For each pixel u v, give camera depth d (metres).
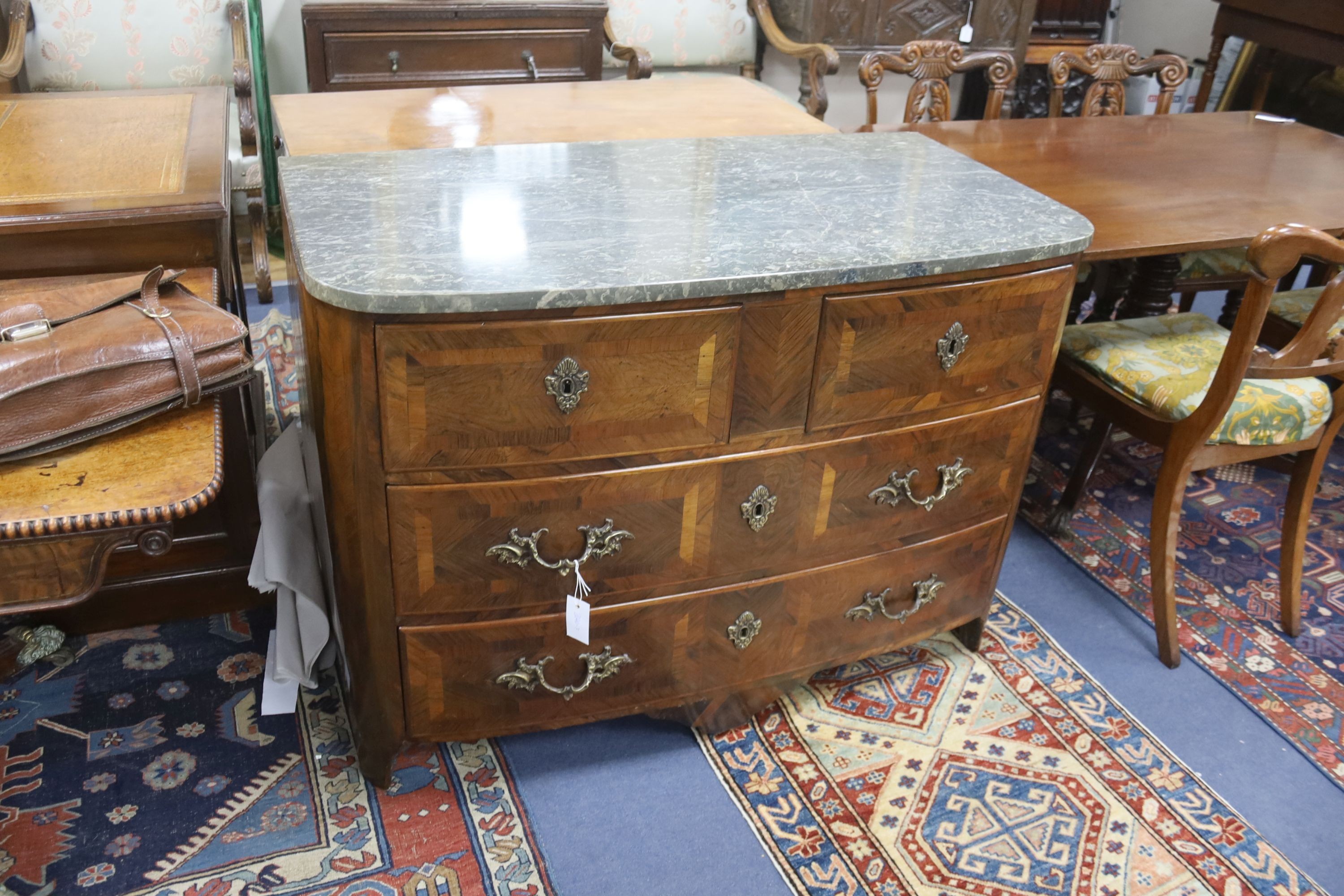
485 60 3.57
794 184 1.81
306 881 1.60
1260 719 2.03
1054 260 1.65
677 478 1.56
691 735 1.93
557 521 1.54
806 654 1.88
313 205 1.58
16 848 1.62
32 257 1.82
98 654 2.01
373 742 1.70
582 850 1.69
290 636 1.87
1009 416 1.80
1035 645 2.20
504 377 1.39
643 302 1.39
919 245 1.55
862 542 1.78
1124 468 2.84
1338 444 3.01
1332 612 2.34
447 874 1.63
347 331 1.33
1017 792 1.83
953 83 4.96
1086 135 2.79
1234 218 2.19
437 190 1.68
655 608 1.68
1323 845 1.76
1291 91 4.33
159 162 2.04
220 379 1.43
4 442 1.29
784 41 3.82
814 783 1.83
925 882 1.66
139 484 1.28
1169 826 1.78
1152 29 5.12
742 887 1.64
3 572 1.23
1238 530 2.60
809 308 1.49
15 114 2.32
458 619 1.58
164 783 1.75
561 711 1.74
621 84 2.62
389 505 1.45
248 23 3.51
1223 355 1.88
